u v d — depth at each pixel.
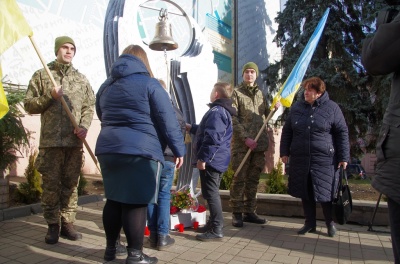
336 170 4.19
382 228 4.75
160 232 3.60
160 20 4.33
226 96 4.00
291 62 13.58
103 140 2.86
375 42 1.72
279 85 14.74
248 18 16.73
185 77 4.66
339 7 13.20
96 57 9.14
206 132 3.80
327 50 13.20
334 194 4.13
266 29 18.34
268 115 4.88
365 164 22.05
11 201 5.14
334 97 12.53
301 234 4.32
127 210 2.86
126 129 2.83
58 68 3.80
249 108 4.79
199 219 4.52
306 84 4.31
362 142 13.09
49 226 3.67
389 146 1.71
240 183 4.64
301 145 4.25
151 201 2.80
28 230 4.14
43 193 3.66
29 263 3.13
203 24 13.06
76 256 3.33
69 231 3.83
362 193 7.07
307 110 4.33
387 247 3.92
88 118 3.89
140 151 2.76
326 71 12.70
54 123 3.64
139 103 2.84
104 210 3.03
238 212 4.63
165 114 2.88
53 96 3.46
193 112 4.71
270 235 4.27
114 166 2.80
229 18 15.01
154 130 2.90
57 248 3.54
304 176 4.22
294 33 13.84
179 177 4.80
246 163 4.67
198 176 4.82
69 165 3.81
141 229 2.88
